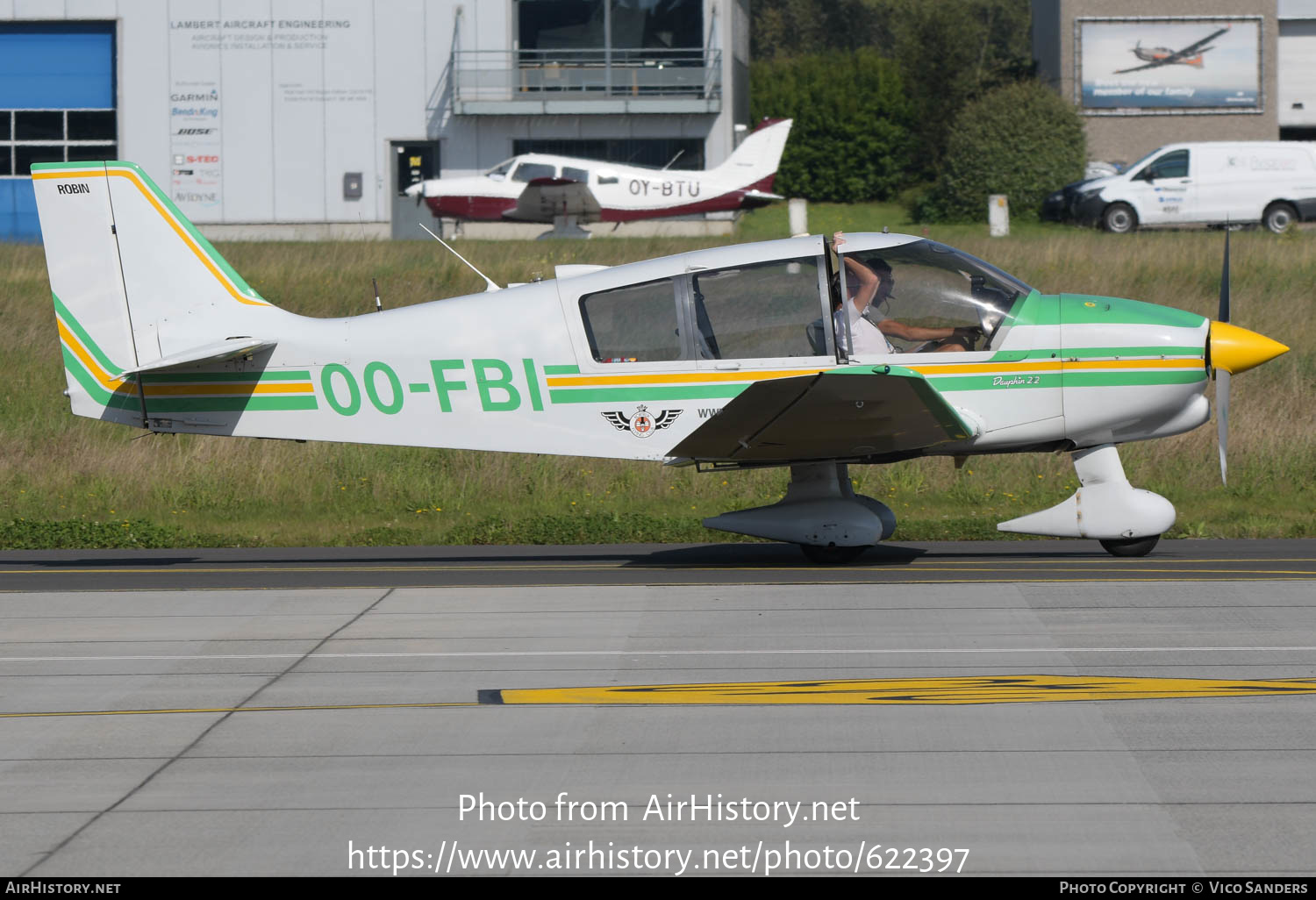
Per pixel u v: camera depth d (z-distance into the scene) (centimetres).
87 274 3266
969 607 2659
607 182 10906
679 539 3875
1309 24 14412
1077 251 7612
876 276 3070
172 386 3262
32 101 12419
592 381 3139
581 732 1873
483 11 12231
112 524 4266
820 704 1984
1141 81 14400
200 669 2270
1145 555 3325
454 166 12481
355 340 3222
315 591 3017
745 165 11131
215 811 1605
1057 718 1894
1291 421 5094
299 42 12238
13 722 1969
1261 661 2191
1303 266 7162
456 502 4609
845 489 3297
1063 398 3067
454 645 2422
